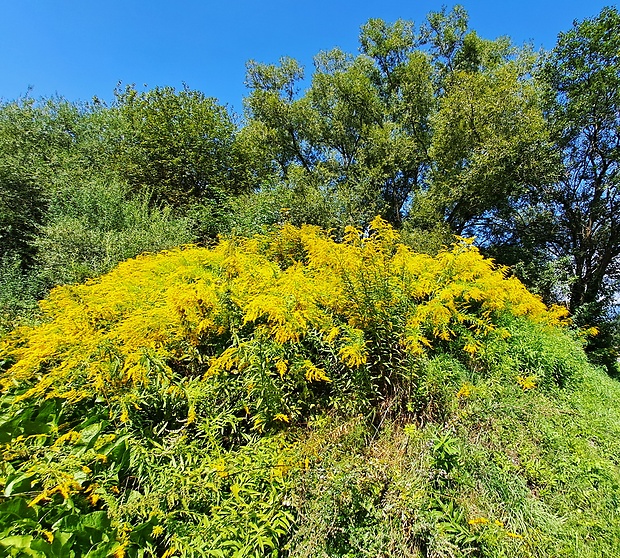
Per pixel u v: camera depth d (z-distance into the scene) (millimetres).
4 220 7945
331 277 3152
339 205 12258
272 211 8273
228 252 3459
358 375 2604
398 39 15797
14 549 1366
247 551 1634
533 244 12680
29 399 2447
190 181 11109
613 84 9617
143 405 2363
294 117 16656
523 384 3217
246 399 2361
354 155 16750
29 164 8719
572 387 3779
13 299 5203
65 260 6020
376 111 16281
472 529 1915
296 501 1925
